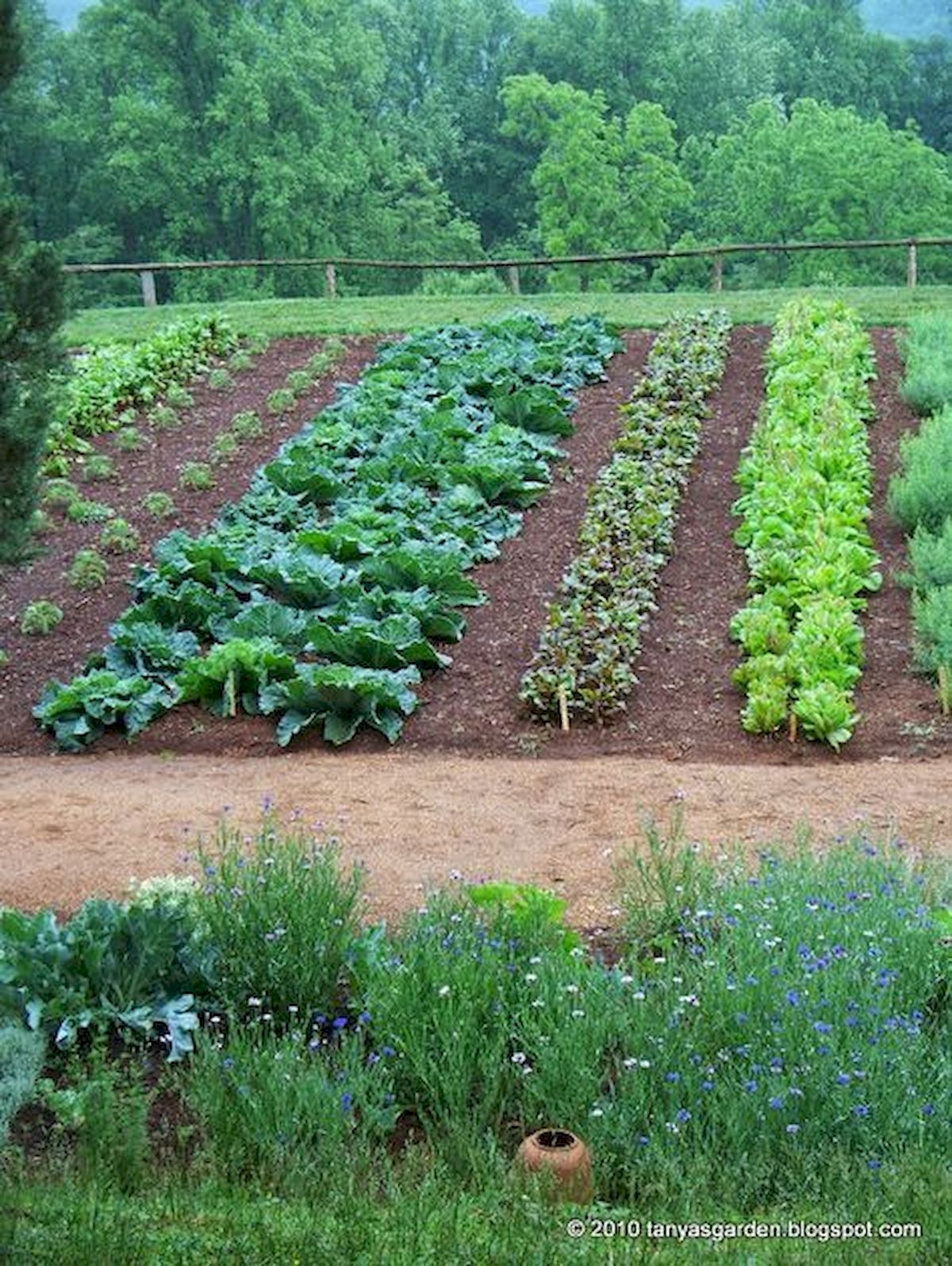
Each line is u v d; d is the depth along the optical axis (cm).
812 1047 515
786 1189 482
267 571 1242
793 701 1023
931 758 955
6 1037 546
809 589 1182
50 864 793
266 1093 513
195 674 1072
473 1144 500
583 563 1253
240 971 607
